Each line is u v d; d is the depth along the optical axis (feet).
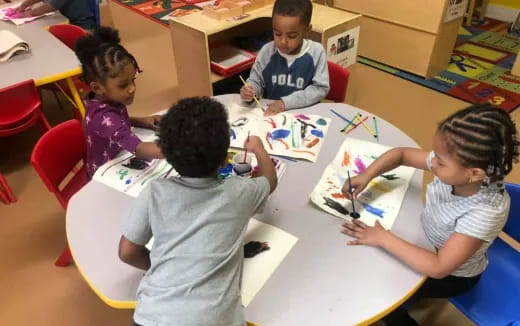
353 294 3.02
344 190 3.86
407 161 4.02
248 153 4.34
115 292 3.10
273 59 5.97
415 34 10.28
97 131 4.62
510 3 13.01
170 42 12.09
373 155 4.38
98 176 4.18
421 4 9.80
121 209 3.79
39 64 6.79
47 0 8.93
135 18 13.03
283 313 2.91
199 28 7.69
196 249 2.74
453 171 3.02
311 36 7.83
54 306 5.57
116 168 4.31
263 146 4.15
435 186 3.59
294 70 5.87
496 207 3.12
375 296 3.01
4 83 6.28
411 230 3.54
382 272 3.18
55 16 8.75
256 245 3.38
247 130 4.80
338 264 3.23
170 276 2.74
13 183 7.56
